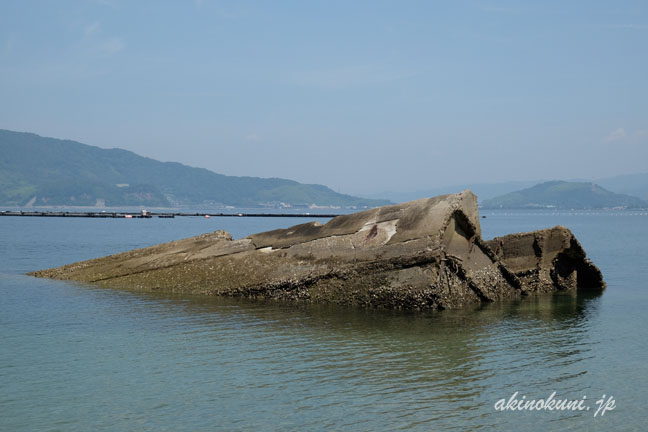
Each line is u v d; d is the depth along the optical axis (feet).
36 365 49.19
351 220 80.18
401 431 36.68
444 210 72.95
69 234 286.05
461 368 48.47
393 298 70.59
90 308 72.84
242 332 60.18
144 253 98.32
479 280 77.56
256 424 37.55
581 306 76.28
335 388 43.62
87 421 38.11
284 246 82.69
